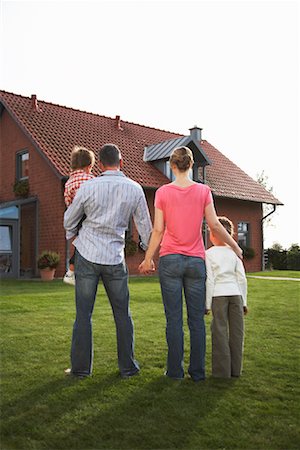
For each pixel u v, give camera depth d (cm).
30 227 1753
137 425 284
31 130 1730
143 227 412
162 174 1909
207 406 314
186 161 395
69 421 289
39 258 1477
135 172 1825
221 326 386
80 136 1855
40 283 1292
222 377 380
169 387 354
